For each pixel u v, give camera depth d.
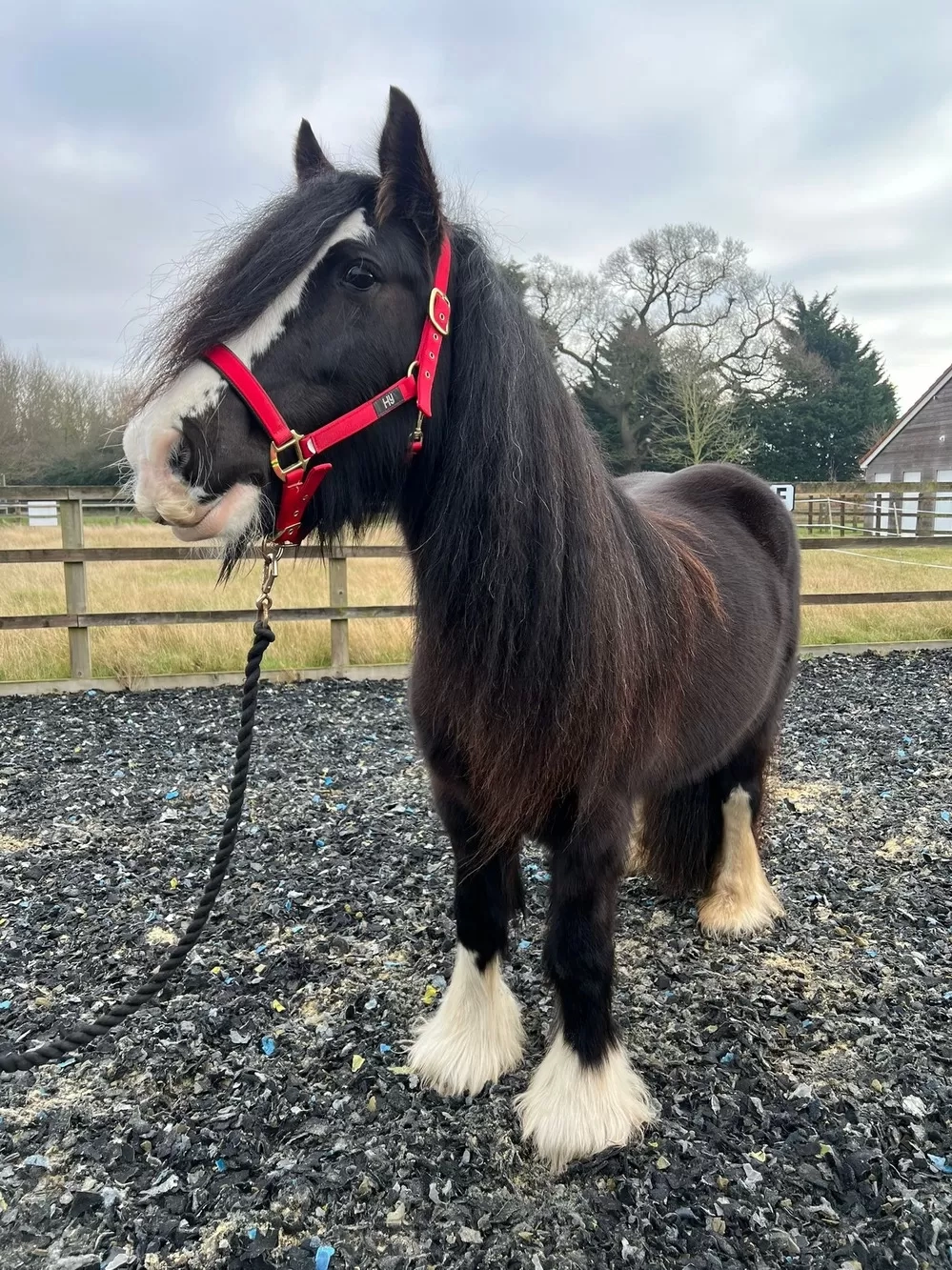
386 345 1.43
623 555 1.70
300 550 1.75
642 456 26.88
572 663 1.54
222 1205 1.70
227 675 6.25
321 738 4.99
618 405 26.55
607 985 1.86
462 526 1.48
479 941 2.06
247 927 2.81
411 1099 2.00
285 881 3.14
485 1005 2.09
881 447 27.58
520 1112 1.91
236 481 1.36
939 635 8.04
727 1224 1.65
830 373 34.88
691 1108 1.99
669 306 27.66
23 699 5.84
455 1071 2.03
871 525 20.58
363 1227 1.64
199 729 5.19
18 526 12.15
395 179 1.42
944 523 20.81
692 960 2.62
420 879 3.14
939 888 3.08
